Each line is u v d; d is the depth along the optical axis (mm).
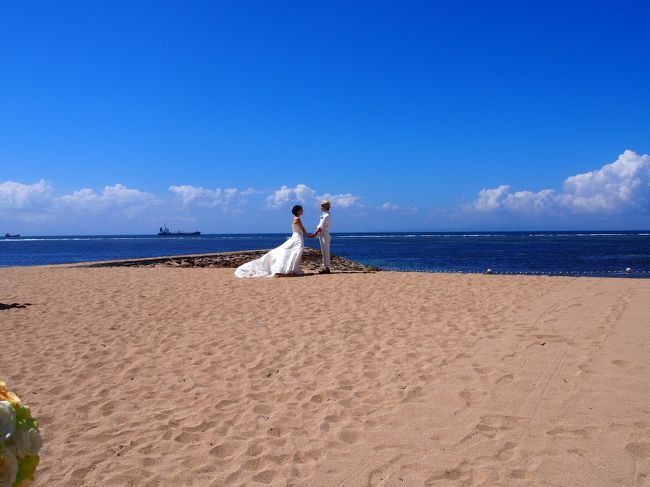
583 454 4156
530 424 4738
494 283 13141
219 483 4012
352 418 5086
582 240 109625
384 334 8188
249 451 4500
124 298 12188
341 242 113375
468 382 5879
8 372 6773
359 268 27203
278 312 10102
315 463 4250
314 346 7633
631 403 5051
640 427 4551
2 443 2264
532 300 10508
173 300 11781
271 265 16266
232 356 7285
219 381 6309
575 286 12188
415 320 9078
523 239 125500
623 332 7590
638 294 10727
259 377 6406
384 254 57125
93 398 5855
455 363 6570
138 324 9352
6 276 17906
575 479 3811
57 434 4949
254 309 10477
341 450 4449
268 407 5465
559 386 5602
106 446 4684
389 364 6672
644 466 3947
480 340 7574
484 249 68000
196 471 4207
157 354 7484
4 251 72750
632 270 32219
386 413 5160
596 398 5219
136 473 4199
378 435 4695
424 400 5441
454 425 4812
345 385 6000
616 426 4594
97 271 19484
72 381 6410
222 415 5301
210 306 10922
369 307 10336
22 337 8539
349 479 3980
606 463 4004
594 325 8094
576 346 7004
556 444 4344
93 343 8109
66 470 4270
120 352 7617
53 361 7234
